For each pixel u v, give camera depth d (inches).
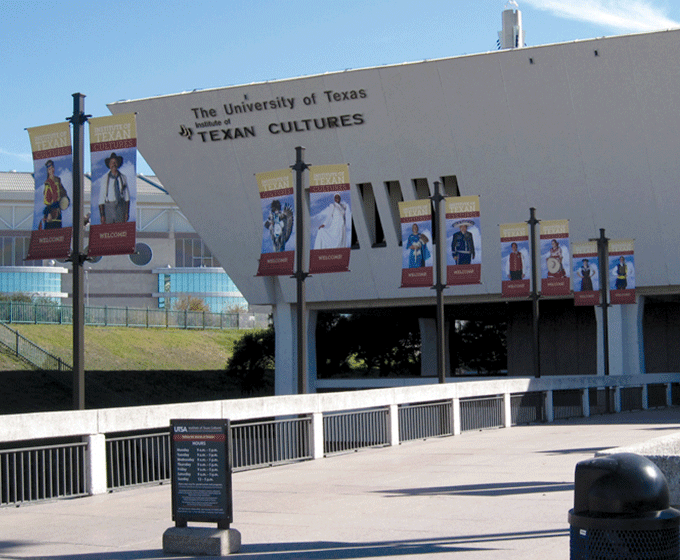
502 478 540.7
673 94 1683.1
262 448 671.8
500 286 1937.7
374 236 2023.9
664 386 1588.3
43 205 685.3
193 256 4458.7
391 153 1891.0
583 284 1585.9
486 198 1879.9
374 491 507.5
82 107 681.0
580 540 192.7
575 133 1770.4
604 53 1683.1
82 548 370.0
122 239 658.8
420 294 2004.2
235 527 401.1
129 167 660.7
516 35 2217.0
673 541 189.0
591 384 1256.2
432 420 866.1
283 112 1916.8
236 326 3400.6
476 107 1800.0
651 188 1770.4
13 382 1957.4
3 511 488.1
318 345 2598.4
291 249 902.4
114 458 790.5
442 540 354.9
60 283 4200.3
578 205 1829.5
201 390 2509.8
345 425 751.7
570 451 690.2
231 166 2005.4
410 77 1807.3
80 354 654.5
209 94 1947.6
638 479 190.1
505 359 2802.7
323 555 333.1
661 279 1834.4
